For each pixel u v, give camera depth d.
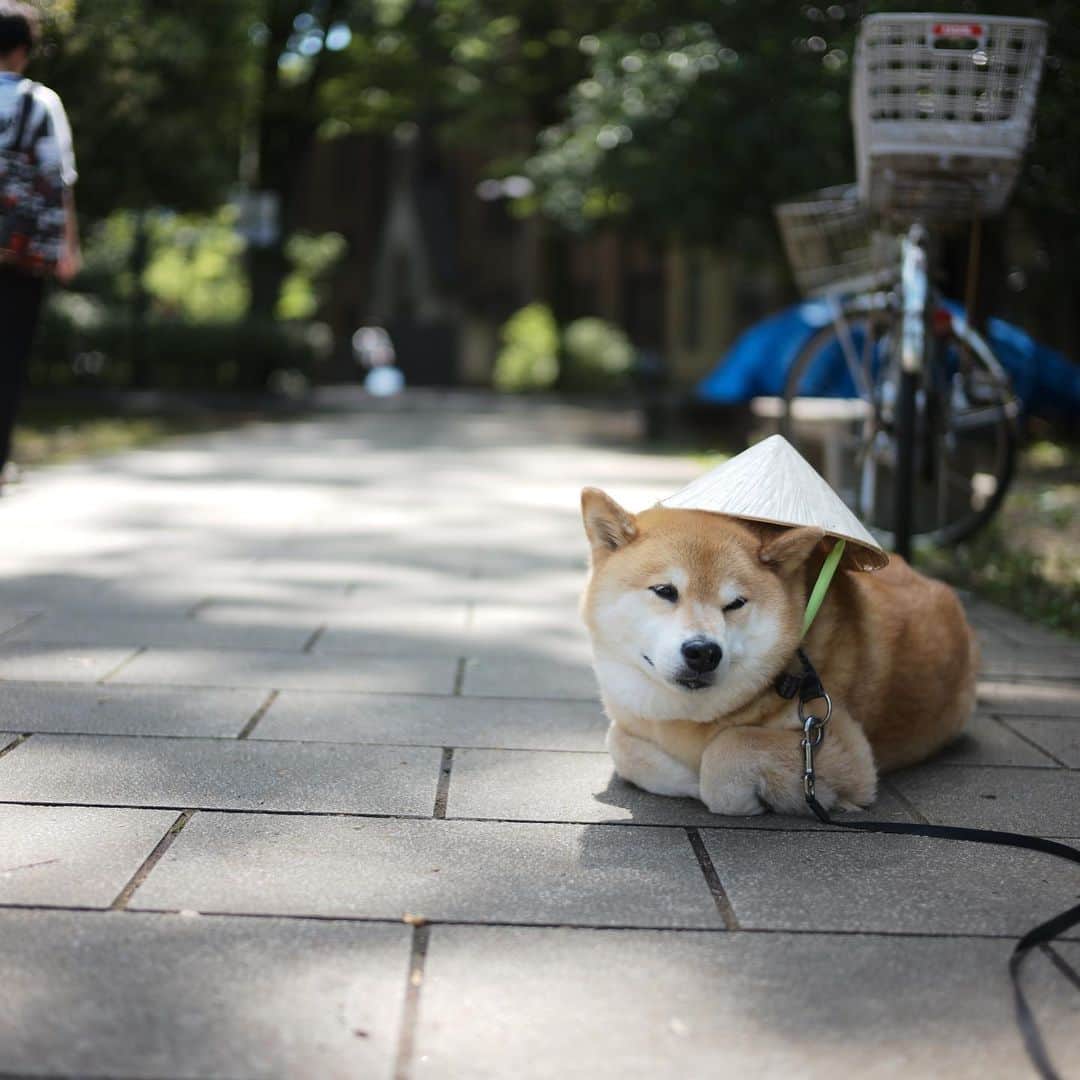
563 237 27.00
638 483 10.15
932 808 3.22
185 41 14.38
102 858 2.70
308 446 13.12
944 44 5.96
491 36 24.48
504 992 2.18
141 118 13.25
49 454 10.95
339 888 2.60
